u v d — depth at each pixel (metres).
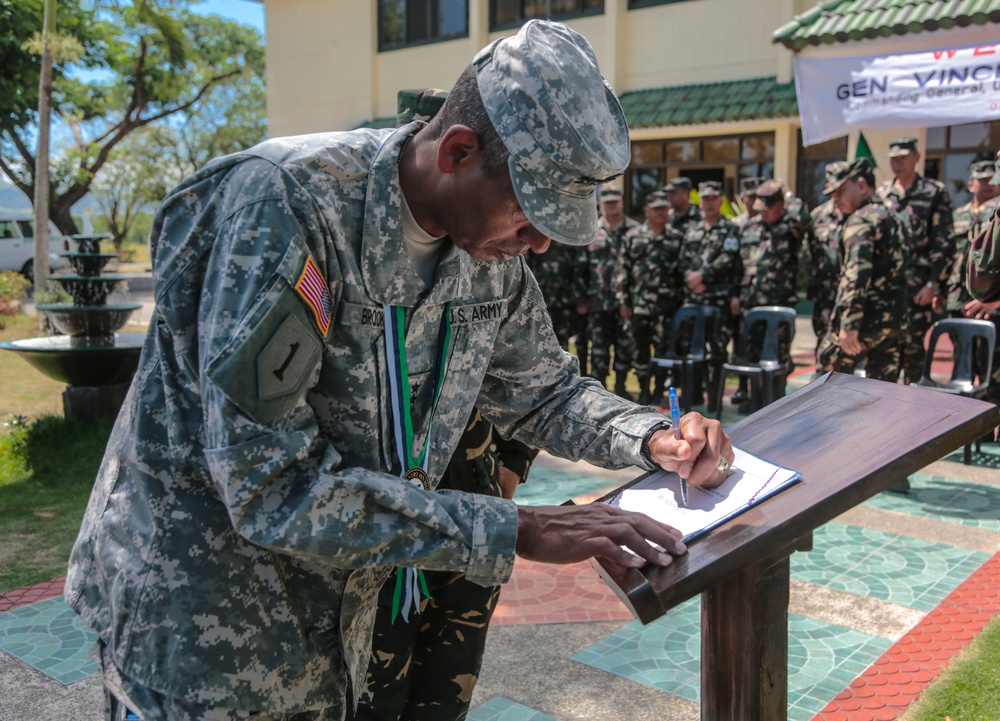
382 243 1.28
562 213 1.20
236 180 1.22
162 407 1.28
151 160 34.72
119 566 1.26
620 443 1.58
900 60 6.82
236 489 1.13
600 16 13.16
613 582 1.27
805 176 12.26
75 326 6.30
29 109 20.27
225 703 1.23
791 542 1.32
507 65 1.20
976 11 7.34
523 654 3.06
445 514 1.23
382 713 1.79
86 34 19.75
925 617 3.27
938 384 5.44
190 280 1.22
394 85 15.62
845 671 2.88
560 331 8.15
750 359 7.34
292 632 1.28
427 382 1.42
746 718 1.52
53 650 3.12
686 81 12.58
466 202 1.26
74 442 5.94
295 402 1.19
